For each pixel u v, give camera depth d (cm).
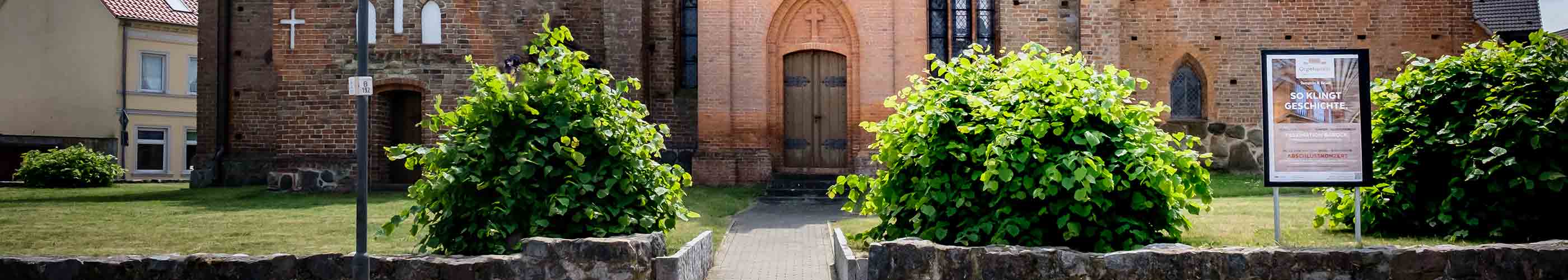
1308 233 1304
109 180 3219
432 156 1031
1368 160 1106
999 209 1007
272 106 2653
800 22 2434
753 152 2383
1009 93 1062
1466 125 1214
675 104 2520
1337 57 1109
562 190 1019
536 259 914
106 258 910
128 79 4125
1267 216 1565
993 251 830
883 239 1141
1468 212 1205
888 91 2364
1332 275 814
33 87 3881
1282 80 1111
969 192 1029
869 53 2370
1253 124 2702
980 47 1149
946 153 1046
